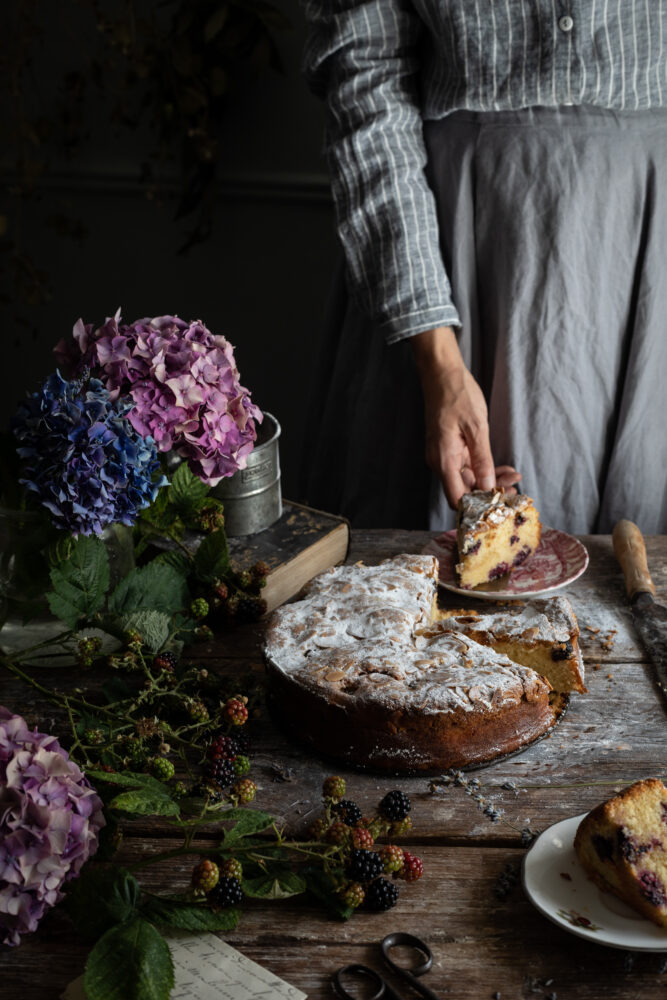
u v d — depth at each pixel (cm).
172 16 317
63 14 328
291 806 110
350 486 218
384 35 180
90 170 345
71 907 90
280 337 359
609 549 162
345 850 97
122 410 114
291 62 318
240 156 332
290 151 329
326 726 116
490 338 194
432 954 92
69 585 120
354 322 212
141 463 113
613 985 89
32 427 111
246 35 303
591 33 165
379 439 210
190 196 328
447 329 181
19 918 87
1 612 128
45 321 371
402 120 183
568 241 179
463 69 174
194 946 92
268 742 120
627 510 198
